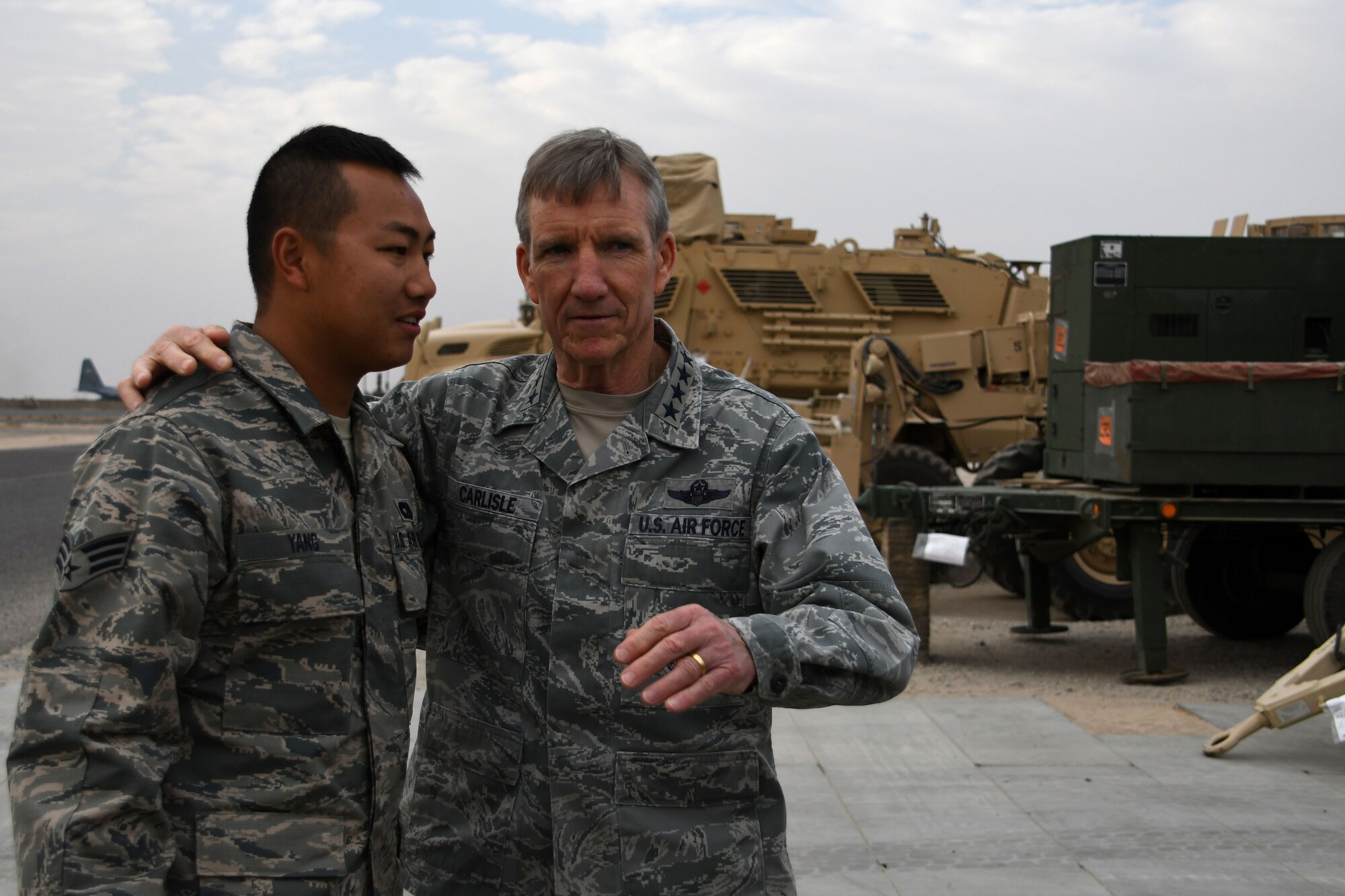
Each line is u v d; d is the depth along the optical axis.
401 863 1.77
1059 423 7.51
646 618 1.74
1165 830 4.01
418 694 5.73
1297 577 7.37
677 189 12.48
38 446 31.55
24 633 7.28
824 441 9.67
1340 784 4.55
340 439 1.62
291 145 1.63
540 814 1.75
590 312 1.73
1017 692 6.34
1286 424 6.42
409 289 1.65
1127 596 8.25
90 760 1.32
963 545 6.61
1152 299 7.02
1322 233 9.09
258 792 1.48
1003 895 3.45
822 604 1.58
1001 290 12.24
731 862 1.71
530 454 1.83
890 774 4.67
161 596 1.38
